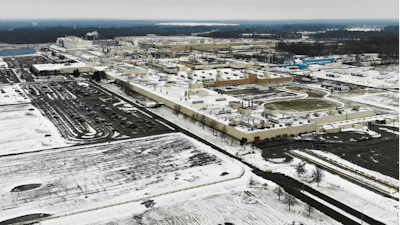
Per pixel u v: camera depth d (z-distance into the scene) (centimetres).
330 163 9869
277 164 9844
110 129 12900
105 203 7819
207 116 13262
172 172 9319
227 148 11031
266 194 8188
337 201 7869
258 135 11506
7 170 9512
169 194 8231
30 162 10031
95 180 8906
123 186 8588
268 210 7512
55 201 7931
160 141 11588
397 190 8300
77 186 8606
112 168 9594
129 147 11106
